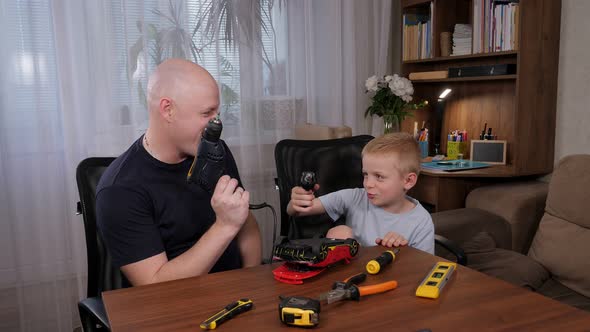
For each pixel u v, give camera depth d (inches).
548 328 29.1
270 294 34.7
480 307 32.0
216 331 29.3
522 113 97.8
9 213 89.9
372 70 121.1
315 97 113.7
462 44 109.0
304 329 29.5
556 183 80.7
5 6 86.2
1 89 87.0
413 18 120.8
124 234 45.6
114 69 93.1
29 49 88.4
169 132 46.6
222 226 42.4
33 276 93.2
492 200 94.7
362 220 60.6
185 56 98.3
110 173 48.8
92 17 91.1
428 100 124.6
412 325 29.7
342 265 40.5
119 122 95.0
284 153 71.6
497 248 83.9
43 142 91.1
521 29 94.5
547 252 77.1
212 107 45.9
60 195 94.1
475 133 116.1
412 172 57.5
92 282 51.8
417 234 57.9
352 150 71.1
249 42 103.6
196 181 41.4
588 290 70.6
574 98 99.0
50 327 95.0
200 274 42.3
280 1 106.8
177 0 96.8
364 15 117.0
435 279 35.6
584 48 96.3
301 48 110.0
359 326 29.7
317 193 70.1
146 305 33.1
